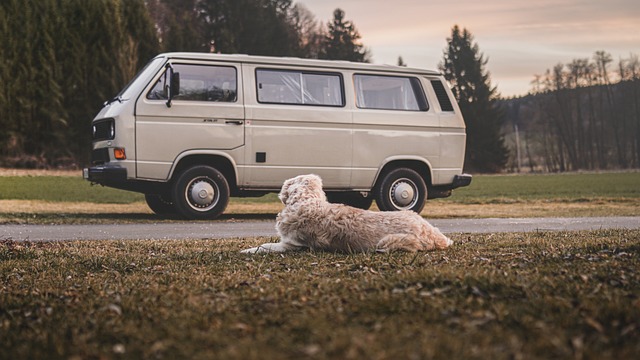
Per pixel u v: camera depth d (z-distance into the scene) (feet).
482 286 13.88
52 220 37.09
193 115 38.78
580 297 12.72
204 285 15.65
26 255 22.15
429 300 12.79
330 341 10.32
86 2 103.50
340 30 208.33
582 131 206.90
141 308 13.07
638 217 42.73
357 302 12.84
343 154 41.45
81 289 15.85
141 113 38.01
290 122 40.37
